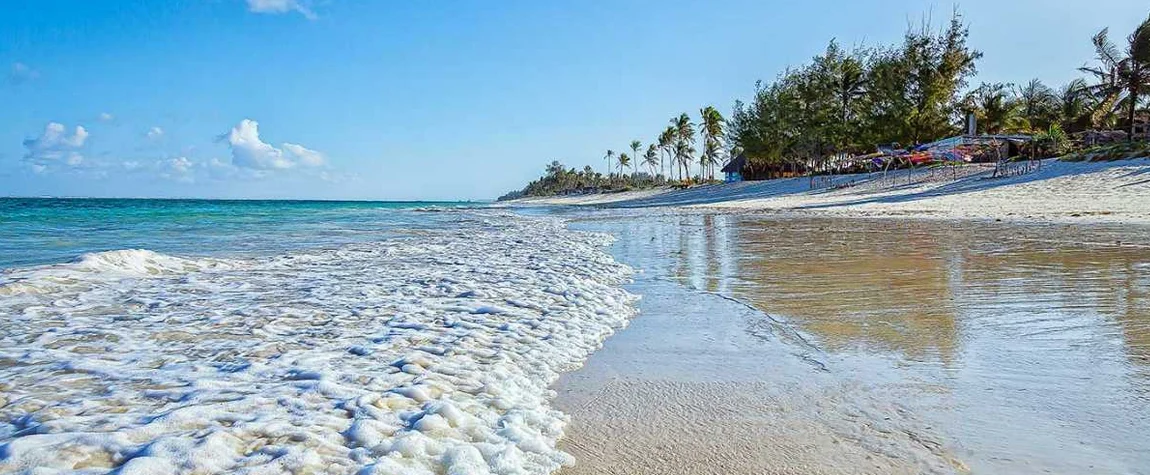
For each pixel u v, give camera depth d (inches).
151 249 491.5
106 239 608.7
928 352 158.9
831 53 2122.3
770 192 1688.0
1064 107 1971.0
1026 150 1473.9
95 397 125.3
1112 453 101.1
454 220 1109.7
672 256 394.0
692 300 242.2
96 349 166.2
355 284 287.9
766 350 167.9
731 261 353.7
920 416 118.0
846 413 121.2
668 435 113.5
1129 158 1053.2
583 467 100.9
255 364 150.9
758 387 138.1
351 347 169.3
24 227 818.2
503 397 131.6
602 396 135.2
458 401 127.7
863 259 341.7
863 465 99.7
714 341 179.3
